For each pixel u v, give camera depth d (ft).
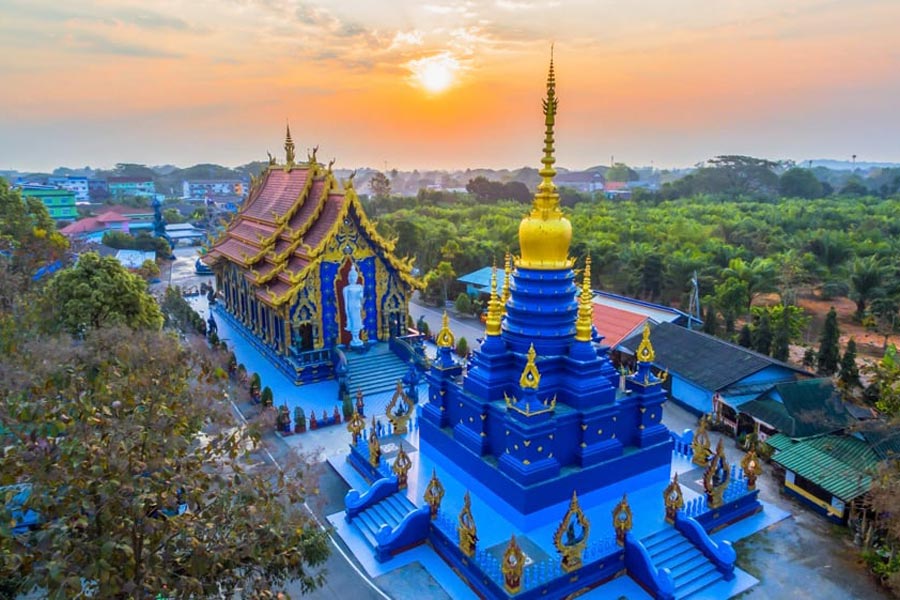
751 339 178.81
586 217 382.22
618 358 166.40
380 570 85.92
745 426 127.03
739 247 284.61
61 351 90.99
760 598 80.89
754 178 613.52
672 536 88.69
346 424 134.10
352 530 95.45
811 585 83.30
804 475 100.53
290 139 203.21
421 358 154.81
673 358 150.51
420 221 369.30
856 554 89.61
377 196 527.40
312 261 155.43
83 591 47.83
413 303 253.65
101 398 58.44
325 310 162.20
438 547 88.94
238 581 55.67
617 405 95.96
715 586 82.89
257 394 144.25
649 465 100.17
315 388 153.79
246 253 184.34
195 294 261.24
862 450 103.09
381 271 170.19
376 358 162.50
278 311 155.33
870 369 129.18
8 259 156.87
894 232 333.62
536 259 98.89
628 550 83.25
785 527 96.22
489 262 277.03
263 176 219.41
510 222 371.35
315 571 85.15
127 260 309.22
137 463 50.88
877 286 223.30
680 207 457.68
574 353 95.66
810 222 363.97
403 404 129.29
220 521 54.08
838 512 96.53
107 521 47.24
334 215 161.89
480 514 91.66
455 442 101.09
